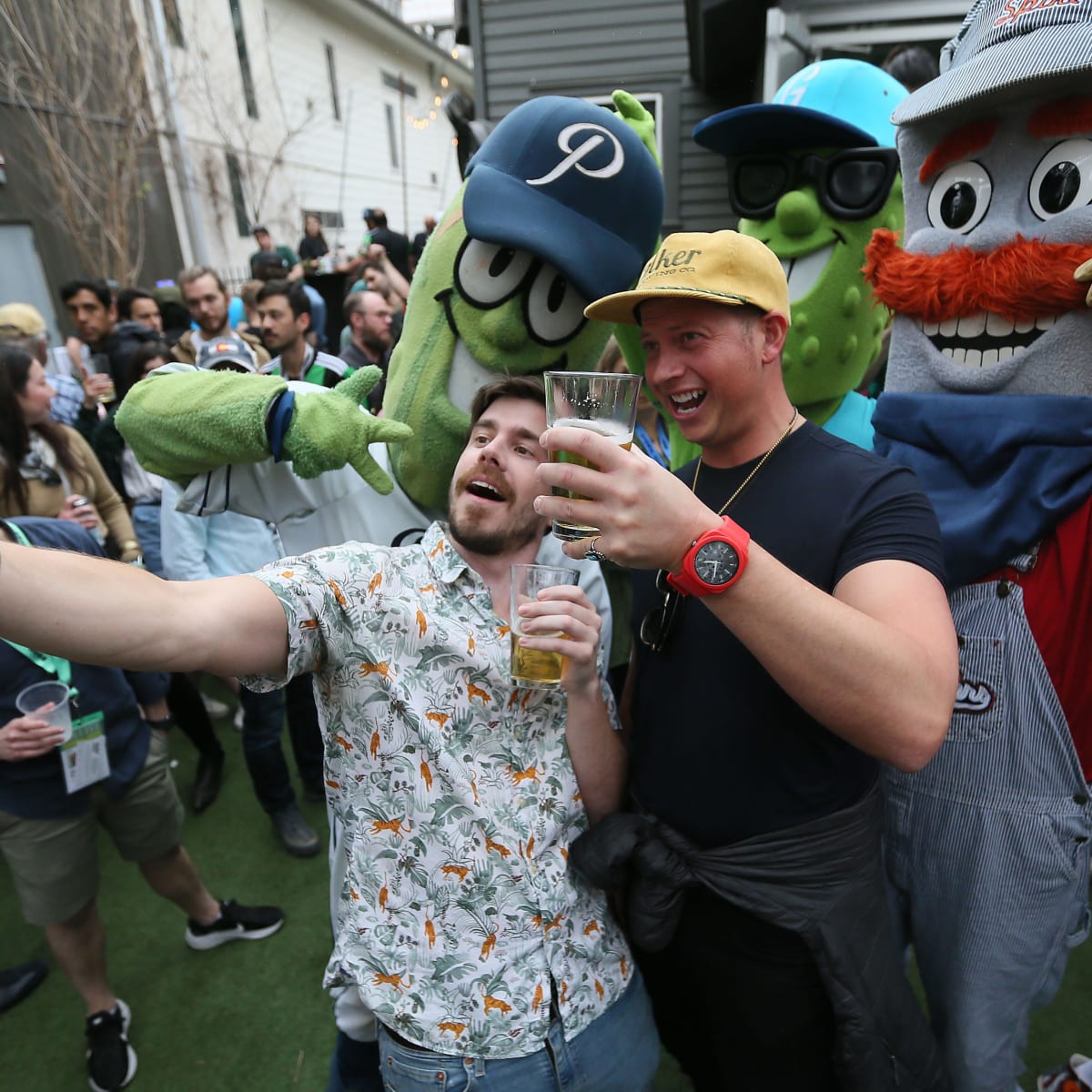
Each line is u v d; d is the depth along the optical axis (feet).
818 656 2.75
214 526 7.83
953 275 4.54
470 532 3.82
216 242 34.24
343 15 42.96
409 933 3.64
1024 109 4.22
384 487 4.91
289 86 39.09
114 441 10.41
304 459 4.60
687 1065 4.66
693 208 18.11
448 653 3.64
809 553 3.53
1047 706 4.33
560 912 3.76
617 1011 4.00
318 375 10.54
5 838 5.70
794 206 6.13
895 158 5.98
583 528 2.98
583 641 3.58
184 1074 6.24
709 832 3.86
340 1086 4.91
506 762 3.76
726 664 3.70
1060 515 4.20
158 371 5.15
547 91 17.81
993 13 4.42
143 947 7.52
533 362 5.32
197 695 9.25
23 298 26.04
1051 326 4.32
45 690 5.49
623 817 3.95
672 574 2.75
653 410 7.48
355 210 46.78
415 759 3.59
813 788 3.66
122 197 28.35
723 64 14.56
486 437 3.94
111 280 28.50
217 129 33.47
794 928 3.65
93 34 26.78
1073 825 4.36
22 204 25.88
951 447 4.66
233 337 12.98
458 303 5.20
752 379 3.71
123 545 8.98
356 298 13.00
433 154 57.31
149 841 6.47
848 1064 3.72
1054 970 4.73
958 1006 4.75
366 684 3.56
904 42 10.82
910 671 2.86
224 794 9.91
